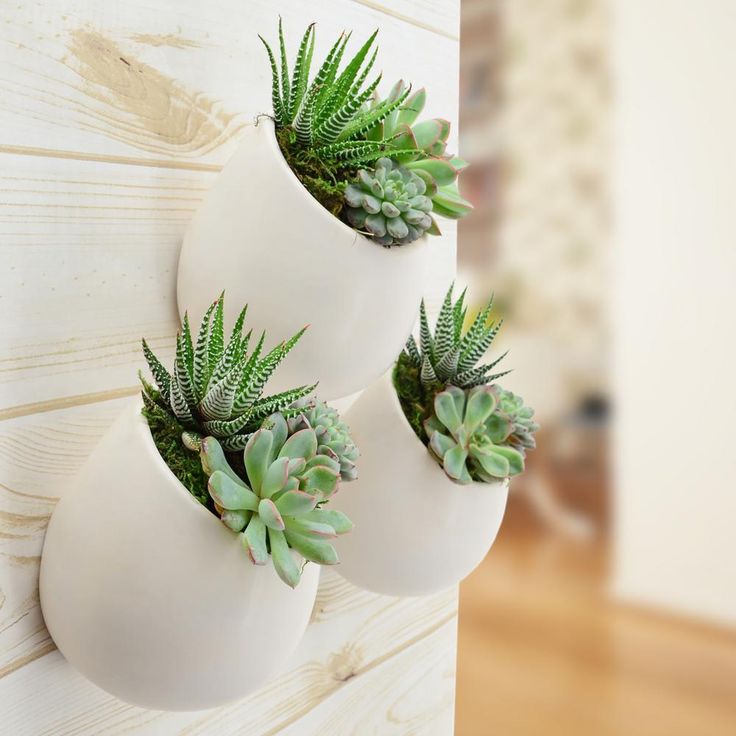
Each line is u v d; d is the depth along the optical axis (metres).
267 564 0.44
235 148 0.56
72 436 0.48
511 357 2.74
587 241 2.59
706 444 2.41
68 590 0.43
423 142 0.51
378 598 0.75
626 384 2.54
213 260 0.48
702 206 2.38
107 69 0.48
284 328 0.47
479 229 2.76
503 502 0.61
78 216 0.47
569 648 2.28
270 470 0.42
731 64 2.29
